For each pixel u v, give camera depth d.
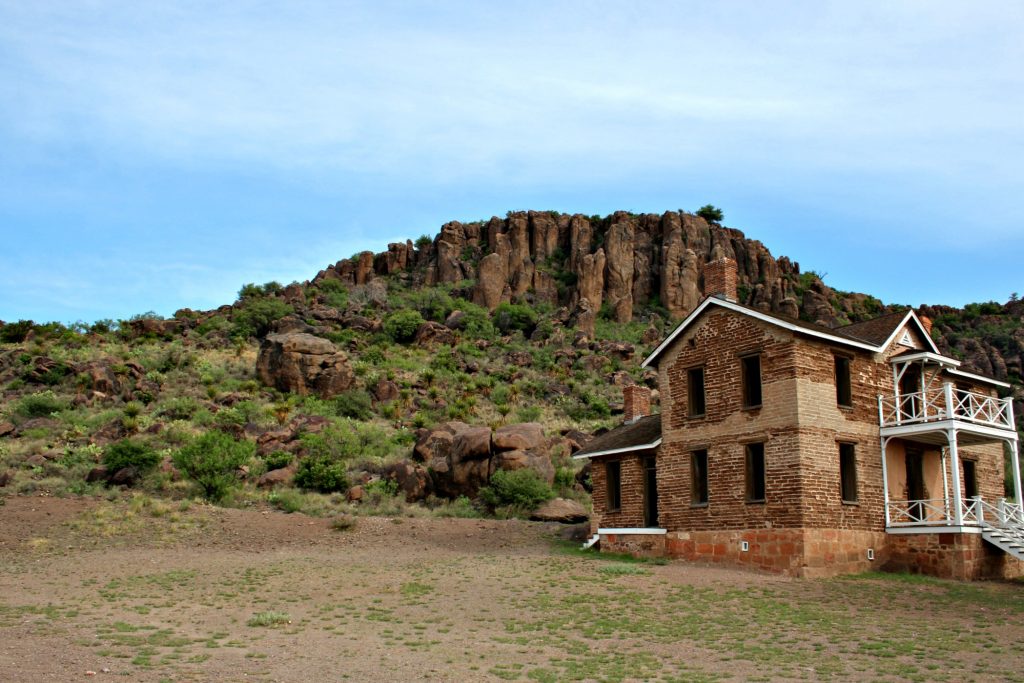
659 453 29.03
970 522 25.14
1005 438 27.53
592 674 13.55
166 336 74.88
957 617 18.42
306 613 18.84
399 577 23.59
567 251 101.50
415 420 53.28
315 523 33.53
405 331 78.50
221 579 22.97
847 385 26.62
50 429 45.47
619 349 76.75
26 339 70.62
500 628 17.47
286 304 83.44
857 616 18.50
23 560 25.67
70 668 12.91
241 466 40.38
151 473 38.00
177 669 13.16
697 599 20.53
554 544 32.12
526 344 79.88
